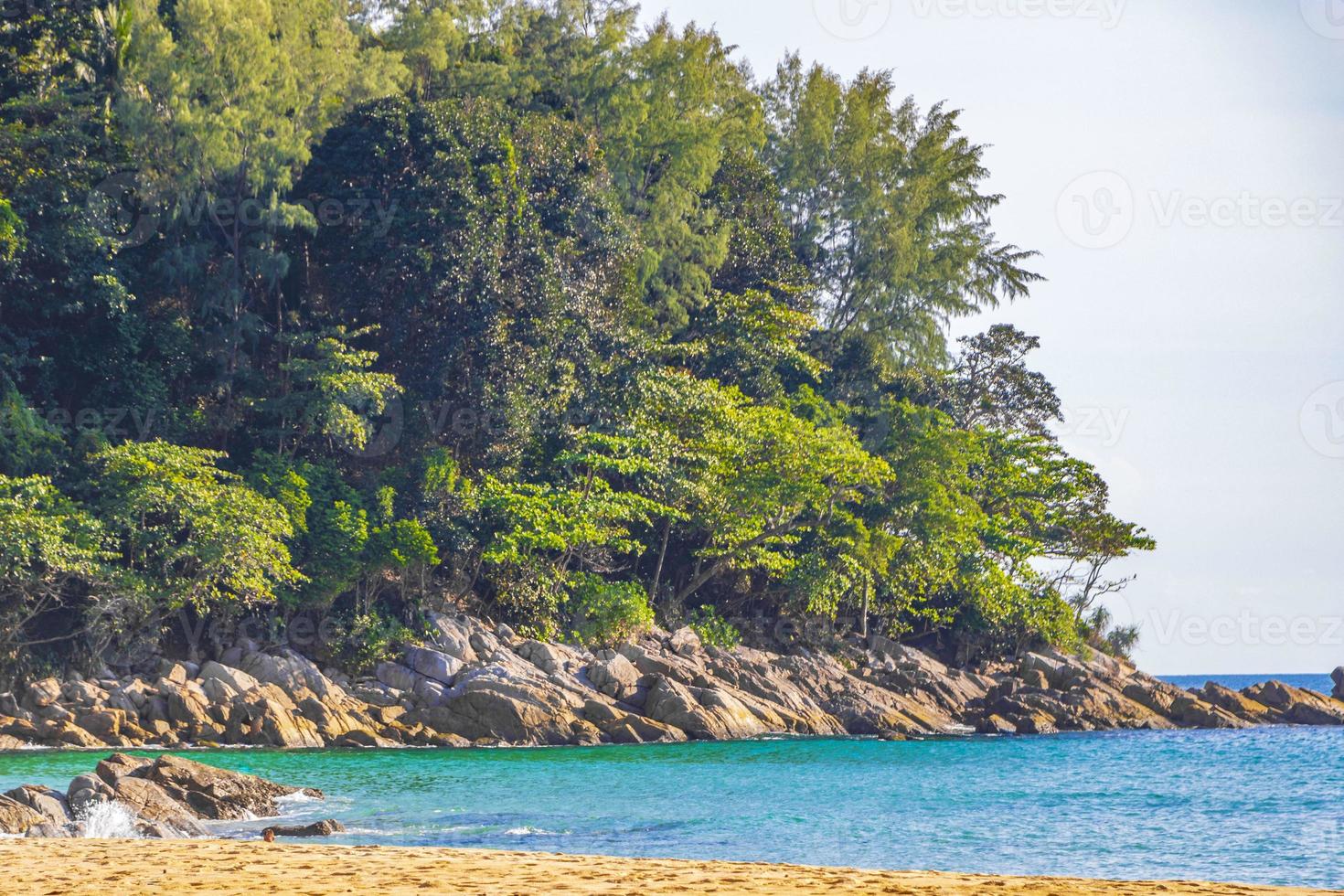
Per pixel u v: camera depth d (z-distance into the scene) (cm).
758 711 5697
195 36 5822
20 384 5469
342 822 2881
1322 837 3048
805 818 3175
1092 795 3831
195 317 5978
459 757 4375
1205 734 6388
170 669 4869
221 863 1477
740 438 6750
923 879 1401
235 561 4975
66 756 4022
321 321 6244
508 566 6009
